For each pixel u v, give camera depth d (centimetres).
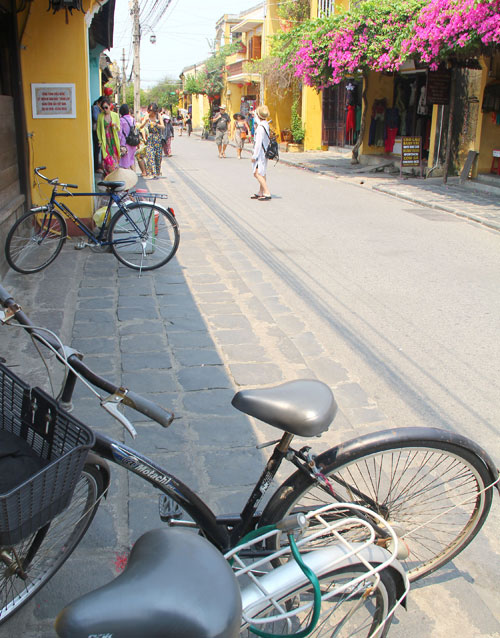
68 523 240
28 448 215
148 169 1599
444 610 252
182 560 134
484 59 1358
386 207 1178
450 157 1569
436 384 445
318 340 518
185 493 221
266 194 1234
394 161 1775
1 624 234
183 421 380
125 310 568
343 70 1559
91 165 838
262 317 565
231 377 442
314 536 181
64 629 120
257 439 364
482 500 249
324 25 1619
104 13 1161
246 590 174
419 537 278
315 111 2508
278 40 2248
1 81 772
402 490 279
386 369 467
